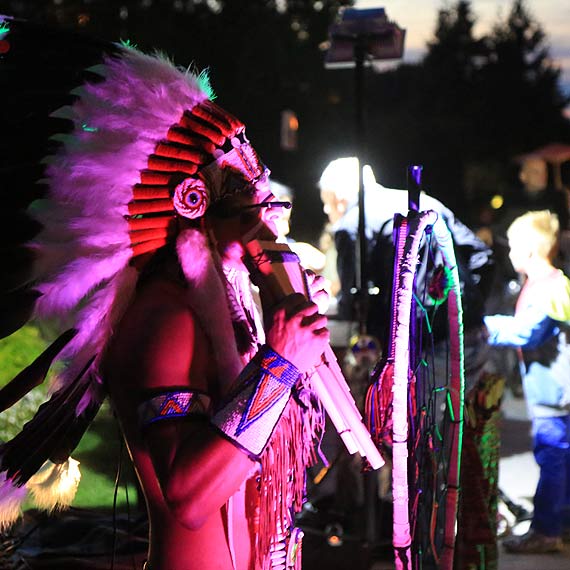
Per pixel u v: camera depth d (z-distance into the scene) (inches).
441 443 111.3
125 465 216.7
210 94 87.0
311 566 196.5
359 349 214.1
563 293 214.5
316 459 86.0
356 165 235.3
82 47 85.7
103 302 78.5
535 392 220.5
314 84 1144.2
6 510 83.0
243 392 73.9
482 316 187.8
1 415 234.7
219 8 964.0
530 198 537.3
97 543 173.3
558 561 214.7
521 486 271.6
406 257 91.2
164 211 79.9
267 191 83.7
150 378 75.4
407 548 87.4
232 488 72.8
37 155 81.2
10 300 79.1
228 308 82.0
